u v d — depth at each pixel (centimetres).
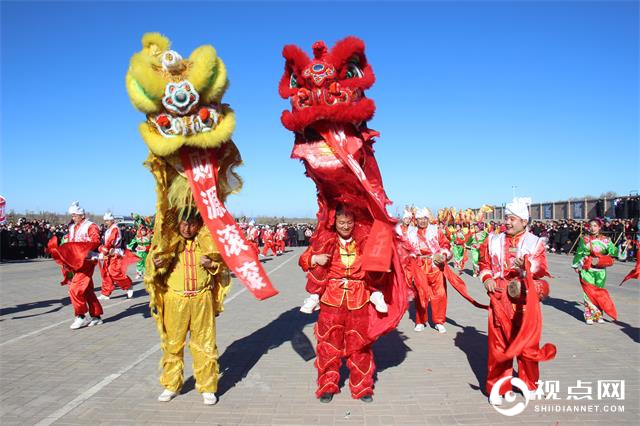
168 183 450
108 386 491
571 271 1705
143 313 916
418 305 754
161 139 421
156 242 442
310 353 623
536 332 400
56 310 945
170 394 449
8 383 500
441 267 695
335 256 460
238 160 471
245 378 520
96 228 796
